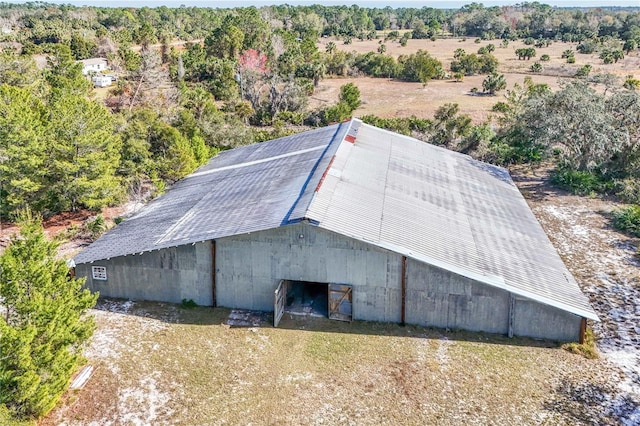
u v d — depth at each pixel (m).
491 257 18.73
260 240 18.36
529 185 33.34
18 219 24.28
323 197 19.28
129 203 29.70
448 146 41.50
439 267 17.16
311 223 17.44
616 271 22.23
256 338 17.70
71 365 14.05
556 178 33.12
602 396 14.88
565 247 24.53
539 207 29.45
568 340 17.22
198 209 22.31
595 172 33.31
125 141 31.30
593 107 32.31
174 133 33.22
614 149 31.77
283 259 18.42
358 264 17.86
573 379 15.57
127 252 19.42
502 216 23.02
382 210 19.80
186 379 15.74
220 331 18.11
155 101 49.00
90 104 28.39
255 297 19.19
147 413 14.42
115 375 15.88
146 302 20.00
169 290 19.81
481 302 17.44
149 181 32.09
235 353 16.94
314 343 17.41
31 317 13.52
